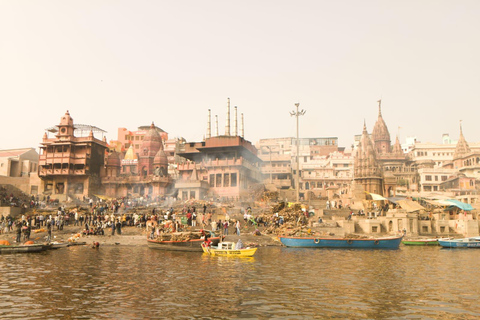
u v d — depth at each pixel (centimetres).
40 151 8938
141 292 2009
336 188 9769
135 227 5381
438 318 1597
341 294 1992
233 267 2848
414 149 13775
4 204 6769
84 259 3262
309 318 1580
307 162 12362
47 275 2488
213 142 8712
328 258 3431
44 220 5656
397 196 8475
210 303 1794
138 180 9156
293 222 5541
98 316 1586
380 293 2022
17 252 3666
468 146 12781
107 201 7950
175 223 4819
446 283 2302
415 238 5344
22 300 1838
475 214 6750
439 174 11500
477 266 2995
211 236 4234
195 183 7988
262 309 1700
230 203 7144
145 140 10556
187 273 2578
